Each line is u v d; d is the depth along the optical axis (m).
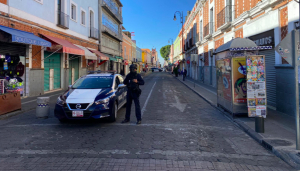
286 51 4.07
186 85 20.75
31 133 5.48
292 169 3.58
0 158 3.96
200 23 24.67
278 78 7.94
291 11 7.45
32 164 3.69
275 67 8.12
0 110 7.12
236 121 6.55
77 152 4.23
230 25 13.69
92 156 4.04
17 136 5.23
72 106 5.87
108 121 6.56
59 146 4.56
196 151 4.32
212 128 6.04
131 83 6.36
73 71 18.81
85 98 6.03
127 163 3.73
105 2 25.78
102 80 7.42
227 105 7.55
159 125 6.27
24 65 11.78
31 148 4.45
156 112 8.17
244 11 11.61
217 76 8.92
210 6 19.66
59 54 15.96
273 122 6.38
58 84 15.92
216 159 3.95
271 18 8.71
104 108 6.00
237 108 6.98
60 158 3.95
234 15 13.12
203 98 12.04
